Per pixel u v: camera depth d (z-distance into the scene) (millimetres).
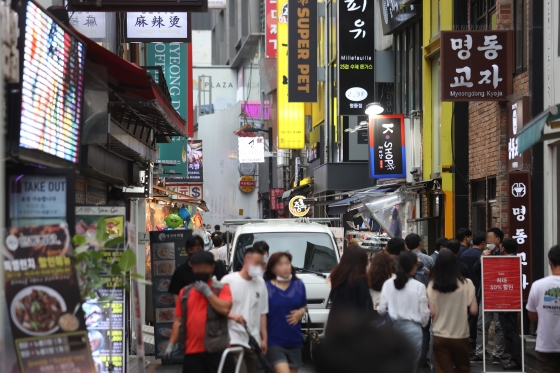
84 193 12852
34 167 6910
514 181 14102
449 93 14938
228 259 15156
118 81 10898
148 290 17750
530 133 8992
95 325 8828
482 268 11719
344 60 25672
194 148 52906
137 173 16750
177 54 24500
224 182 64375
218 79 85938
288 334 8398
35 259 5824
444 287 8969
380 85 26344
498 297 11648
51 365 5781
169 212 27516
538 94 14102
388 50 26672
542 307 8148
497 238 12727
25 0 6781
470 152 18203
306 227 14391
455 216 18672
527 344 13055
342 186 30391
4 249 5742
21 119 6746
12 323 5707
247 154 51031
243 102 59625
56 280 5859
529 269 13938
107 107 10531
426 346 11414
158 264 12992
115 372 8828
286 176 52781
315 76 30297
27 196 6898
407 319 8992
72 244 6605
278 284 8477
